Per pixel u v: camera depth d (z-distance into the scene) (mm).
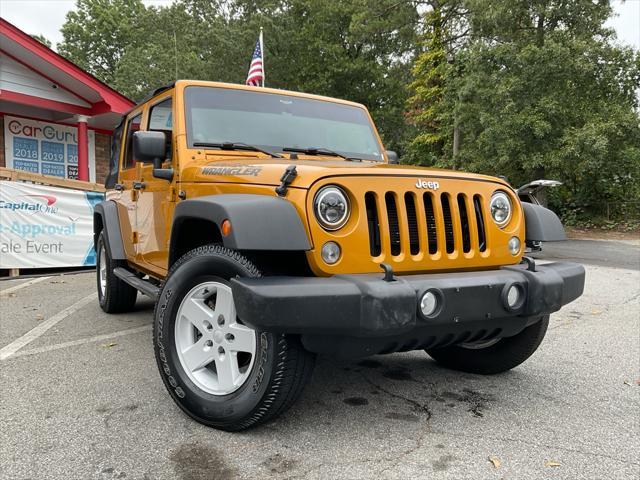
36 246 8633
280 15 30922
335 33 31547
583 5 17844
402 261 2783
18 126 13750
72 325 5301
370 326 2455
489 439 2832
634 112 17672
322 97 4418
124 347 4504
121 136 5410
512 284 2873
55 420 2990
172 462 2525
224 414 2777
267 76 31531
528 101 17578
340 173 2680
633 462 2604
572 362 4266
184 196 3428
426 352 4508
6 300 6633
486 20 18922
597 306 6590
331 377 3824
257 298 2424
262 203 2592
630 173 18844
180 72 30844
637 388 3668
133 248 4801
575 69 17031
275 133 3924
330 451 2660
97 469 2453
